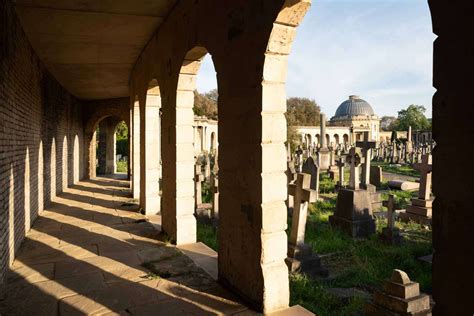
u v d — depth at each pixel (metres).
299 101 54.81
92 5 4.82
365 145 10.13
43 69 7.77
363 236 6.97
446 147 1.45
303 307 3.32
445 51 1.45
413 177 17.19
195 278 3.80
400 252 5.53
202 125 28.67
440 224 1.48
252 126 3.04
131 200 9.22
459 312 1.40
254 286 3.08
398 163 23.25
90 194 10.33
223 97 3.54
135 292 3.45
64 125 11.08
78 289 3.53
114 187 12.06
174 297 3.33
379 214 8.82
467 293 1.37
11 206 4.40
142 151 7.75
